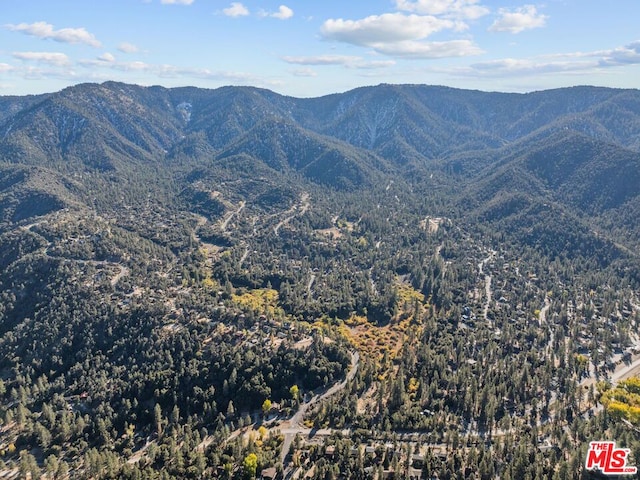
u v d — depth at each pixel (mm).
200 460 194375
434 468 195750
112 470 196250
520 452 194625
